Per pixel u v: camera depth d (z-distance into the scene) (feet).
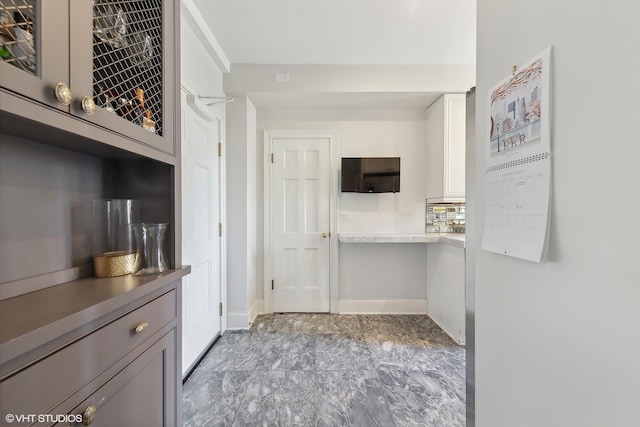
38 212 2.71
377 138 9.85
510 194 2.46
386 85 8.30
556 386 2.03
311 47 7.35
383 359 6.87
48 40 1.96
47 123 1.94
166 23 3.45
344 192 9.78
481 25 2.99
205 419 4.92
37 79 1.87
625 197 1.57
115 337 2.42
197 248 6.72
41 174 2.74
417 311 9.91
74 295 2.39
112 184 3.63
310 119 9.80
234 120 8.51
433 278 9.37
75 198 3.12
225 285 8.39
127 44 2.99
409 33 6.75
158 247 3.37
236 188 8.54
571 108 1.89
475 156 3.26
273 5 5.78
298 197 9.86
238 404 5.29
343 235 9.35
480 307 2.99
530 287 2.28
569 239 1.91
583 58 1.80
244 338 7.95
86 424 2.06
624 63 1.56
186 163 6.20
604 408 1.69
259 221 9.80
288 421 4.86
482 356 2.95
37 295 2.41
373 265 9.89
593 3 1.73
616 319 1.62
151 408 2.93
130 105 2.96
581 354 1.83
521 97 2.35
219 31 6.66
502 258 2.63
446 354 7.12
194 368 6.48
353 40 7.04
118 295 2.38
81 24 2.23
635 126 1.51
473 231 3.35
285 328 8.64
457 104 8.48
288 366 6.55
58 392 1.89
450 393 5.60
